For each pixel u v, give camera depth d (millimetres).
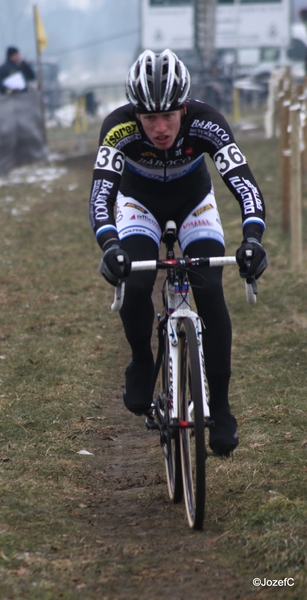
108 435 10953
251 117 59281
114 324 16031
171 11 64500
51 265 20719
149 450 10453
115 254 7652
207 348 8602
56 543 7633
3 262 21016
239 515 8156
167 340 8891
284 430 10508
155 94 7945
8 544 7461
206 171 9383
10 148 39281
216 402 8719
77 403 11945
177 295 8547
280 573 6914
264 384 12367
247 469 9250
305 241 21203
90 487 9242
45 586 6754
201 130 8609
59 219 26891
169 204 9172
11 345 14570
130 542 7758
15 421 11062
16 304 17234
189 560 7316
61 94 59875
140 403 9383
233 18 66875
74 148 48156
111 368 13672
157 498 8938
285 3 66375
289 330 14656
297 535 7445
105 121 8742
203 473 7586
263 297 16891
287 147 22141
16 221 26719
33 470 9469
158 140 8281
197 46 63938
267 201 27391
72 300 17562
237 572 7035
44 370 13258
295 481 8859
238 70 67312
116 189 8547
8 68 42031
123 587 6848
